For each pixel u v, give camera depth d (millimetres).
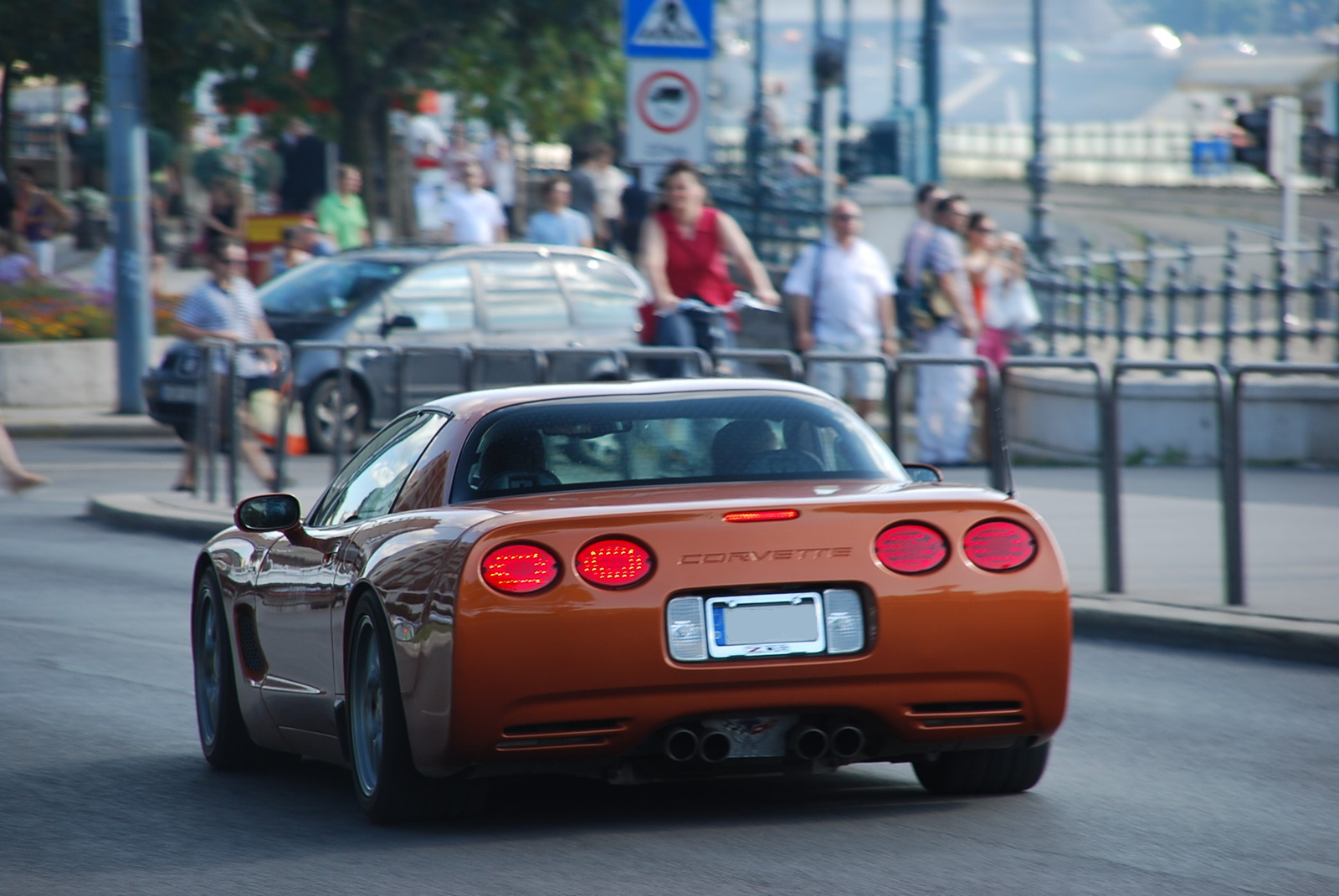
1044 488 53781
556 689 18516
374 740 20484
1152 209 149750
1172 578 37594
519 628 18453
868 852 19016
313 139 104875
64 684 30578
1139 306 80750
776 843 19422
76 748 25891
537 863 18719
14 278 87562
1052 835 19766
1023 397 61250
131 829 20953
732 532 19000
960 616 19312
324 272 65750
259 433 51812
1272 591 35781
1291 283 68688
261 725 23969
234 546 25094
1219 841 19500
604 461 20812
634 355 47312
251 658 24094
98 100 110250
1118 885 17625
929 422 43312
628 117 48500
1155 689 29125
